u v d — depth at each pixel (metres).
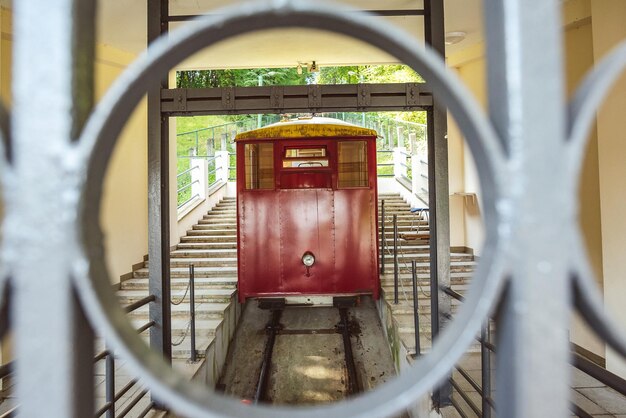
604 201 3.82
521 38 0.57
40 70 0.54
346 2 4.89
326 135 5.95
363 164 5.98
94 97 0.62
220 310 5.52
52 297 0.53
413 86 3.29
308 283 5.88
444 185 3.38
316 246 5.90
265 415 0.52
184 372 3.96
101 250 0.58
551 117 0.55
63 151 0.53
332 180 5.94
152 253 3.34
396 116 15.82
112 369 2.68
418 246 8.44
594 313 0.55
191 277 4.33
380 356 5.55
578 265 0.54
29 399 0.54
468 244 7.52
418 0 4.88
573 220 0.54
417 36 6.02
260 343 6.00
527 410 0.55
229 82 20.02
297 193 5.95
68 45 0.55
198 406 0.51
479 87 6.68
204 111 3.29
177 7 4.96
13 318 0.54
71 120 0.54
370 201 5.94
